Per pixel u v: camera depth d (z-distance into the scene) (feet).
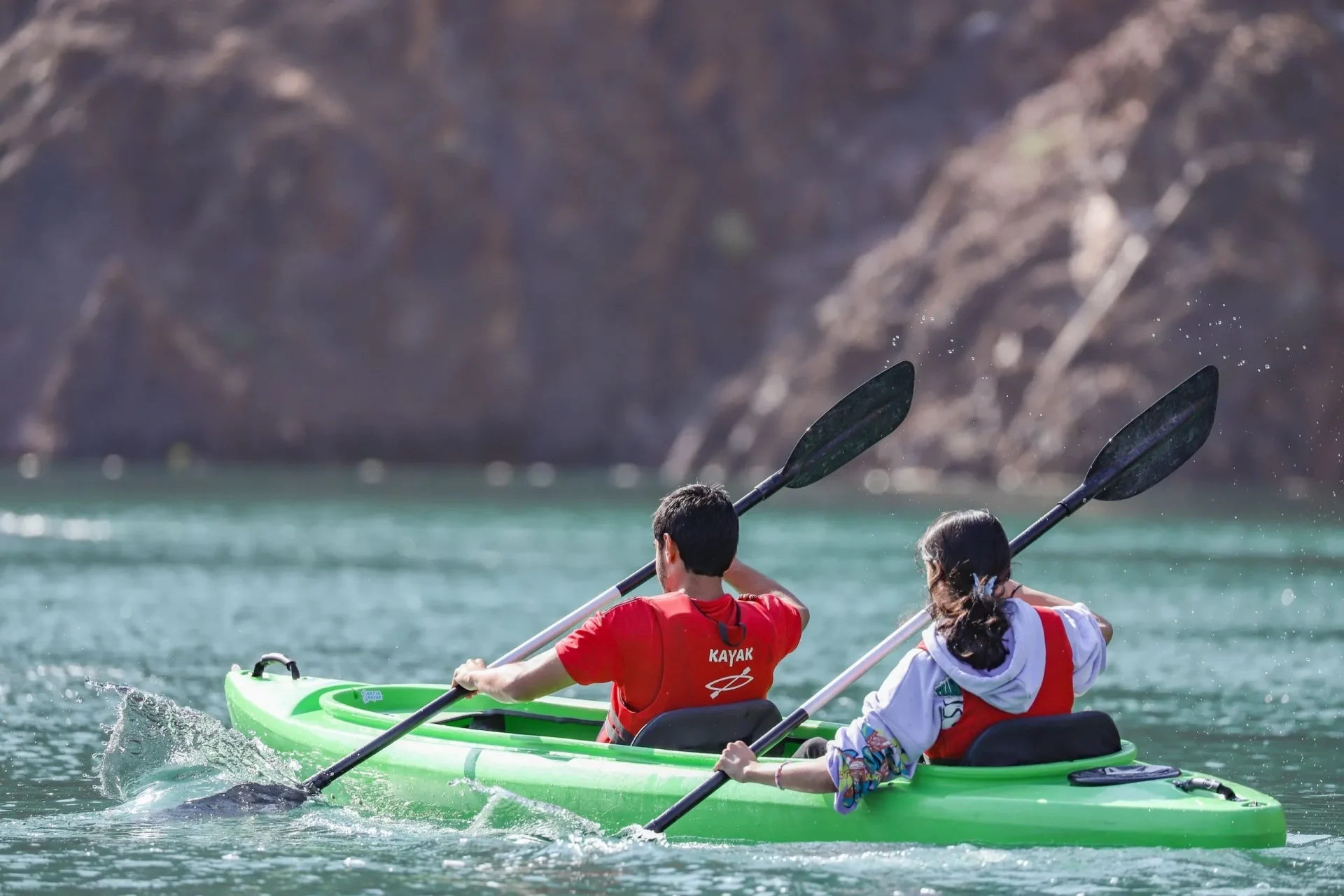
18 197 518.78
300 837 65.87
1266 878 56.24
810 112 558.56
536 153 549.54
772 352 503.61
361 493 364.79
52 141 523.29
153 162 525.34
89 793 75.77
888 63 560.20
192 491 363.15
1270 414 391.04
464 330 526.98
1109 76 465.88
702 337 534.78
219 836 66.18
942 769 59.82
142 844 64.59
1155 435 74.33
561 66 563.07
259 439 506.89
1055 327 422.00
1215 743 93.91
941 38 559.79
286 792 71.26
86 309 506.48
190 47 542.57
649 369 531.50
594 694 109.09
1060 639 59.77
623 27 568.00
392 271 526.57
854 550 235.20
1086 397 398.21
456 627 147.43
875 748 58.75
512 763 67.82
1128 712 105.91
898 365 83.82
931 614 60.95
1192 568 208.74
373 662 124.47
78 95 530.68
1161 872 56.44
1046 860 57.31
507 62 561.84
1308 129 430.61
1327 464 391.45
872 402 83.46
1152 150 433.48
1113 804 58.13
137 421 501.56
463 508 321.73
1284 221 410.72
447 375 522.88
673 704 65.87
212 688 110.32
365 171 530.68
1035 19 545.44
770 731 63.21
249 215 522.47
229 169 524.93
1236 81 434.30
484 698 83.20
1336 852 60.80
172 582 184.55
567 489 395.34
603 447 521.24
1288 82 434.71
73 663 122.42
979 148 493.36
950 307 442.50
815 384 462.19
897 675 59.41
